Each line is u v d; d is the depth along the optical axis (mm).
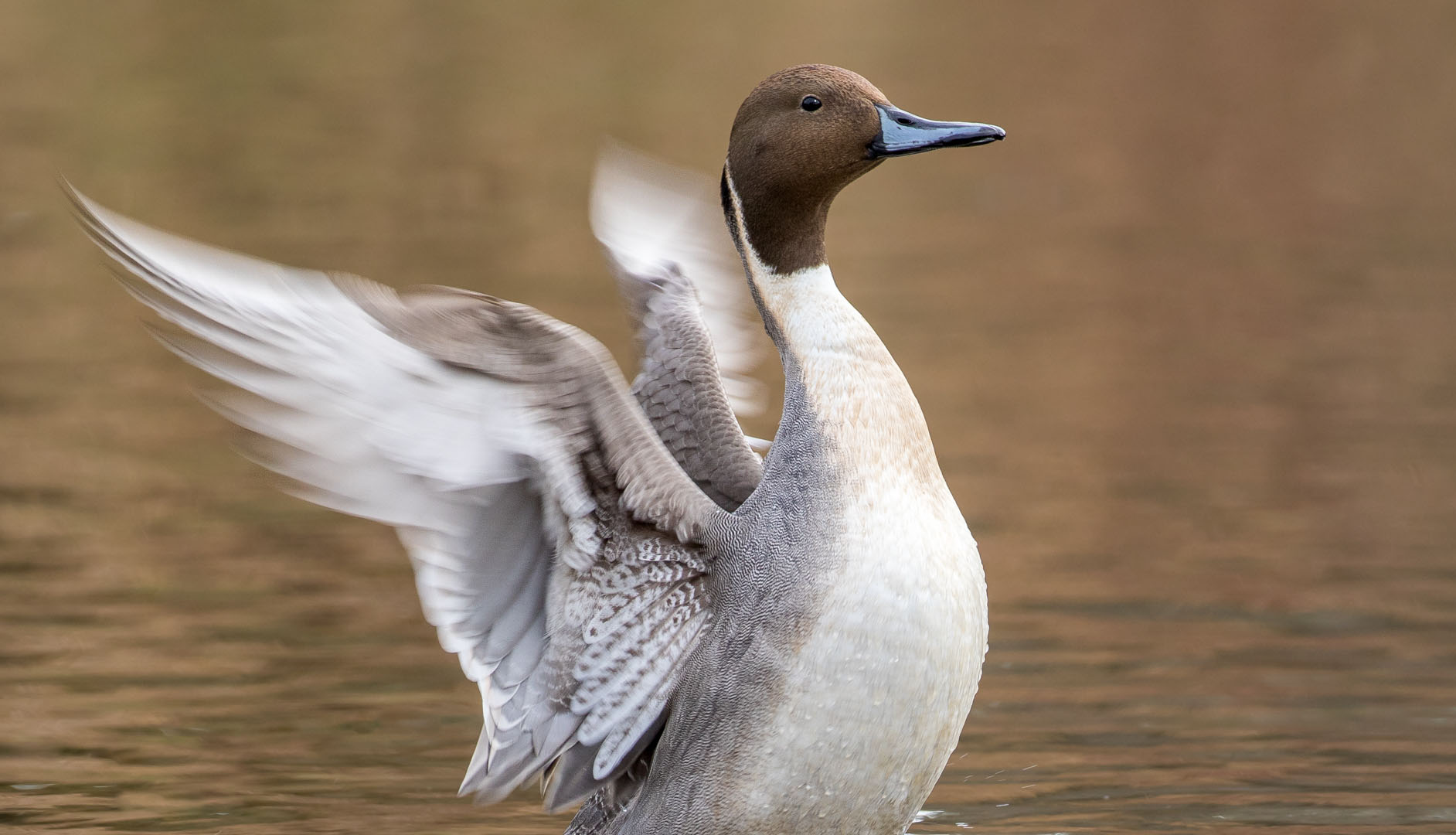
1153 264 24781
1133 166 30594
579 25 37938
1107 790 9906
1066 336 21188
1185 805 9664
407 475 7297
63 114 30688
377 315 7062
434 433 7230
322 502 7242
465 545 7523
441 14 38875
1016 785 10008
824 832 7719
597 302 21219
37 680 11430
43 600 12961
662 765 7852
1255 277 24000
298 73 34094
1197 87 34844
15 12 37125
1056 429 17812
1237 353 20562
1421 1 39750
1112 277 23969
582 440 7430
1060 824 9461
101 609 12789
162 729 10680
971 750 10531
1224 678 11633
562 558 7625
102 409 18219
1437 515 15273
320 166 28484
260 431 7004
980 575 7836
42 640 12156
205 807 9602
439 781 10070
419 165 28766
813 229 8195
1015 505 15586
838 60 34750
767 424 17562
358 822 9531
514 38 36719
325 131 30609
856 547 7520
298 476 7148
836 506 7605
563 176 28297
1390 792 9852
